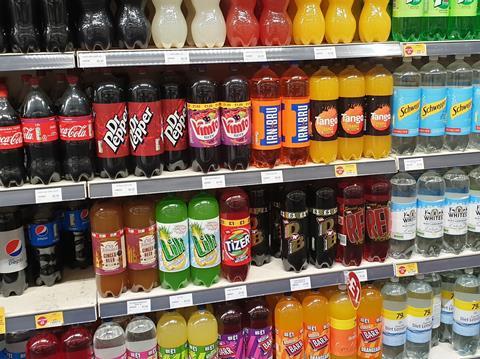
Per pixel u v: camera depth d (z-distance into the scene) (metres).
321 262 2.38
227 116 2.14
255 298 2.42
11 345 2.33
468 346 2.62
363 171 2.30
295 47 2.15
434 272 2.64
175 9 2.11
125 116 2.06
